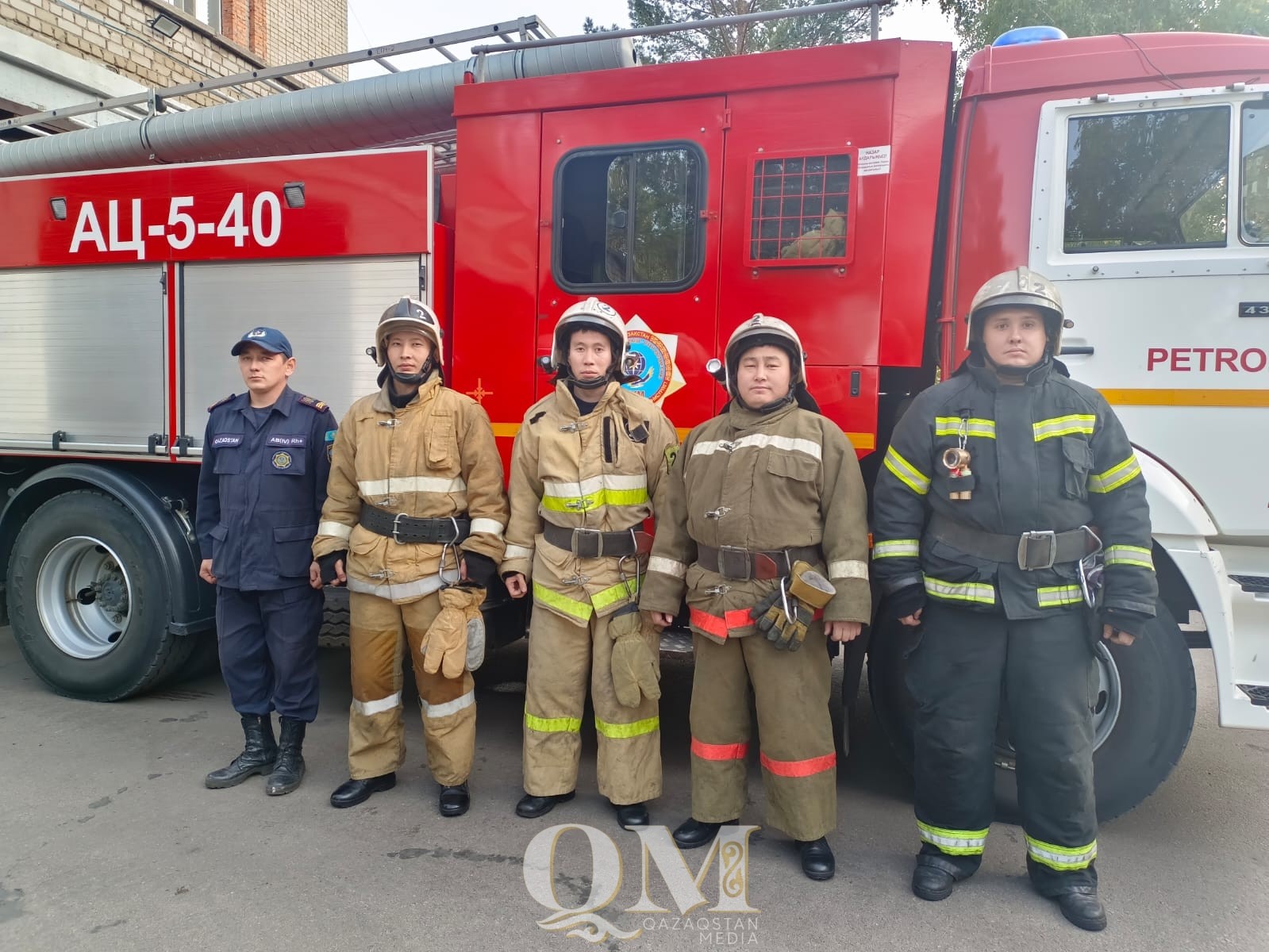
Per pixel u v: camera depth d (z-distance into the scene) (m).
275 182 3.50
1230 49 2.62
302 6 10.41
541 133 3.23
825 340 2.91
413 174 3.33
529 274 3.26
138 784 3.09
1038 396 2.30
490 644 3.42
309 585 3.10
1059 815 2.29
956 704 2.37
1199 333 2.62
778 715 2.46
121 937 2.18
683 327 3.08
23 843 2.66
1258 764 3.36
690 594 2.57
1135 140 2.70
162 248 3.68
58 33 7.20
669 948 2.16
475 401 3.06
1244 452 2.60
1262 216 2.59
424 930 2.22
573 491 2.72
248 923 2.24
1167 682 2.61
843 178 2.88
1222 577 2.57
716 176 3.02
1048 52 2.76
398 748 3.02
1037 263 2.76
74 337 3.87
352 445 2.92
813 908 2.34
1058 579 2.25
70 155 4.81
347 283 3.45
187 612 3.73
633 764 2.75
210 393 3.67
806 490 2.43
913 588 2.37
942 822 2.42
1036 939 2.20
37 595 3.95
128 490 3.72
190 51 8.62
